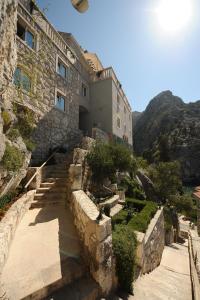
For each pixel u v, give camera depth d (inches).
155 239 359.6
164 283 246.1
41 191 326.0
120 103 951.6
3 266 140.3
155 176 1012.5
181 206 940.6
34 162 442.6
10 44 215.9
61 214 273.7
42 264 153.9
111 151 470.6
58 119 561.0
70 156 468.8
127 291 186.9
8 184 238.4
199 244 562.3
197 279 269.1
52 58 545.6
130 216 336.5
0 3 165.0
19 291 122.0
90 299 143.1
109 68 840.3
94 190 428.5
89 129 816.3
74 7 237.0
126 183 616.1
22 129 383.9
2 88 219.8
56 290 137.5
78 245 193.9
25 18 438.9
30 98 437.1
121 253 192.5
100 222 170.2
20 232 207.9
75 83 695.1
